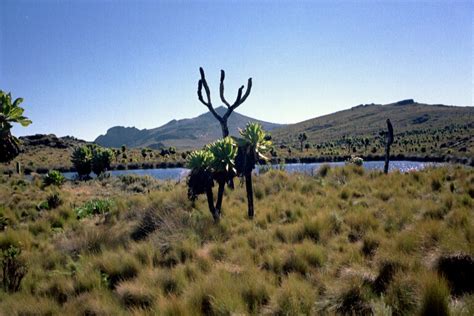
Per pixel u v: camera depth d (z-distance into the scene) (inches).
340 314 170.6
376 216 348.5
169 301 206.4
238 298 200.2
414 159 2497.5
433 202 362.3
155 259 305.4
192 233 354.9
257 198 546.3
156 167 3260.3
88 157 1599.4
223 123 663.1
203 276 244.4
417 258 209.3
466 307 155.1
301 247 268.4
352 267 216.7
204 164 437.1
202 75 657.0
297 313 177.3
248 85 652.1
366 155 2942.9
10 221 537.0
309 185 565.6
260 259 272.1
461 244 201.2
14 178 1279.5
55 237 442.3
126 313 206.1
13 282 272.4
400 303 172.2
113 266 287.4
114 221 490.0
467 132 4247.0
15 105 334.6
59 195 757.3
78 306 226.2
